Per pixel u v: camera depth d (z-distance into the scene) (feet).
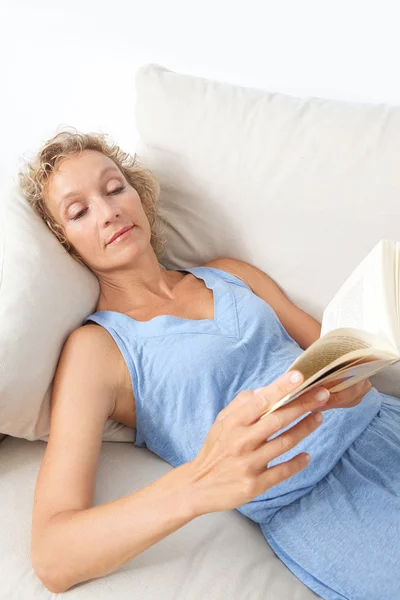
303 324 4.85
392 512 3.48
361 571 3.37
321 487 3.74
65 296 4.15
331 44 5.44
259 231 4.86
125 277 4.50
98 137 4.81
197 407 4.02
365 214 4.63
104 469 3.96
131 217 4.43
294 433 2.89
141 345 4.13
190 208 4.98
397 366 4.66
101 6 5.72
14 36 5.95
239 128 4.83
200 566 3.38
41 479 3.55
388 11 5.21
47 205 4.44
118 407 4.10
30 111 6.18
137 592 3.25
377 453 3.87
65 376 3.91
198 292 4.66
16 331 3.78
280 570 3.55
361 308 2.94
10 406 3.77
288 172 4.74
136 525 3.15
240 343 4.22
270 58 5.62
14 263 4.03
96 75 5.96
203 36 5.66
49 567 3.26
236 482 2.95
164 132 4.93
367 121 4.66
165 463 4.17
